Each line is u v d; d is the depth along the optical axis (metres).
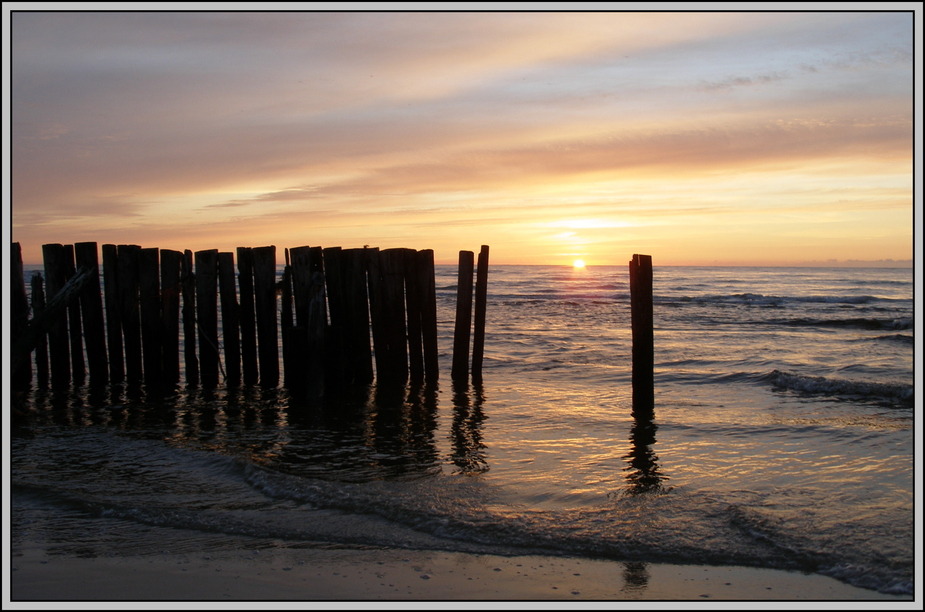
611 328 24.61
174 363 13.14
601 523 6.46
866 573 5.34
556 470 8.29
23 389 13.09
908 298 39.56
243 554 5.79
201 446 9.50
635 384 11.54
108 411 11.55
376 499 7.10
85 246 12.88
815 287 54.50
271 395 12.63
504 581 5.29
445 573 5.43
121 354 13.27
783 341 21.38
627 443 9.52
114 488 7.56
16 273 12.48
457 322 13.68
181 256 13.20
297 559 5.70
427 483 7.79
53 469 8.32
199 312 13.04
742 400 12.39
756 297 39.69
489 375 14.90
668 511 6.77
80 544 6.01
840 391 13.00
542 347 19.48
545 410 11.59
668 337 22.56
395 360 13.14
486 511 6.77
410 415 11.28
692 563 5.64
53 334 12.91
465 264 13.59
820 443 9.38
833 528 6.24
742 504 6.91
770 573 5.44
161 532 6.29
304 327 12.48
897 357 17.92
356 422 10.84
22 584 5.21
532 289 50.47
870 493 7.25
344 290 12.94
